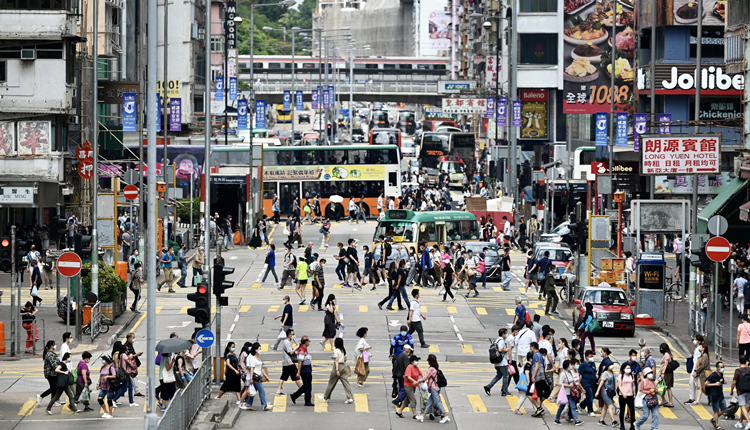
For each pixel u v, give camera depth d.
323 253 155.38
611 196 155.12
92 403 68.94
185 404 57.94
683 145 110.12
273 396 72.06
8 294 114.44
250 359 67.31
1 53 139.00
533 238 167.12
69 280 90.25
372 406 68.75
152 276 50.69
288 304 85.19
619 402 62.50
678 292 122.75
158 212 134.12
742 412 62.84
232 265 141.75
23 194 136.25
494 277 131.00
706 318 94.31
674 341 95.25
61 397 70.25
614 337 96.81
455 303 112.94
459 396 71.88
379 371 80.69
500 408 68.44
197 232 172.12
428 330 97.44
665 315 106.88
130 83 168.25
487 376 79.62
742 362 63.62
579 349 83.12
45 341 90.56
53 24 137.88
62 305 98.25
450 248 136.25
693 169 110.06
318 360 84.38
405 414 66.81
